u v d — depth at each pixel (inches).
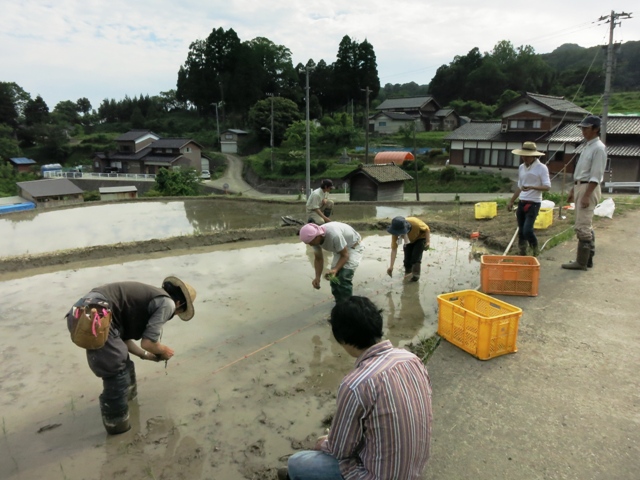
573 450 105.8
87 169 2159.2
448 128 2116.1
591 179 213.9
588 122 209.5
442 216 459.2
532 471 99.8
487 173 1256.2
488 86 2541.8
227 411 139.6
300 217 546.9
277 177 1600.6
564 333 164.6
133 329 125.0
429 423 70.9
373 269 285.4
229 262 317.1
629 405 121.9
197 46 2864.2
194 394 148.9
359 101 2610.7
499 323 147.9
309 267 300.5
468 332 154.6
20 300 245.6
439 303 168.7
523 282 200.8
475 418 119.3
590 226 224.1
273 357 173.3
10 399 149.5
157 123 2864.2
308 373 161.5
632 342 156.3
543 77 2497.5
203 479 111.9
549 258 253.6
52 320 216.5
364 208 618.8
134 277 285.6
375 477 67.8
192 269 299.7
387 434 66.7
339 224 195.5
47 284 275.0
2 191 1567.4
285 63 2765.7
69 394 152.6
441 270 278.7
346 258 190.9
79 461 119.8
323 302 230.4
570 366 142.7
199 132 2650.1
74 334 109.3
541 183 237.9
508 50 2625.5
